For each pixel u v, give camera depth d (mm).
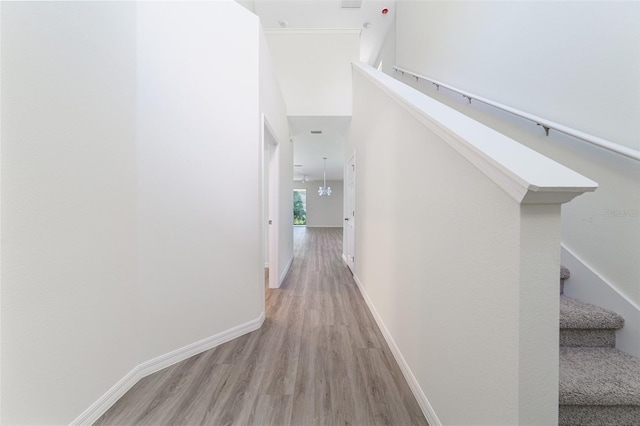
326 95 3881
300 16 4094
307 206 12523
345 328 2123
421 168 1244
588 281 1247
